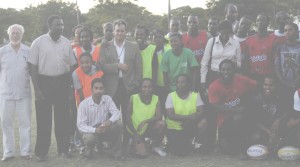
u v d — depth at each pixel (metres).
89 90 7.31
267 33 7.56
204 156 7.26
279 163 6.77
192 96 7.38
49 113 7.10
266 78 7.07
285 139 7.14
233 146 7.25
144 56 7.80
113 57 7.42
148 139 7.41
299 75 7.30
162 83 7.92
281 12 7.77
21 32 7.00
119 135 7.08
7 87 7.01
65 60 7.04
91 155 7.16
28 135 7.25
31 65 6.95
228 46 7.45
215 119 7.58
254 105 7.16
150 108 7.42
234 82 7.21
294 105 6.89
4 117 7.08
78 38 7.78
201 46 8.05
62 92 7.09
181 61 7.61
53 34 6.91
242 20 7.86
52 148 8.02
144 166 6.73
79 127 7.05
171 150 7.43
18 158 7.32
